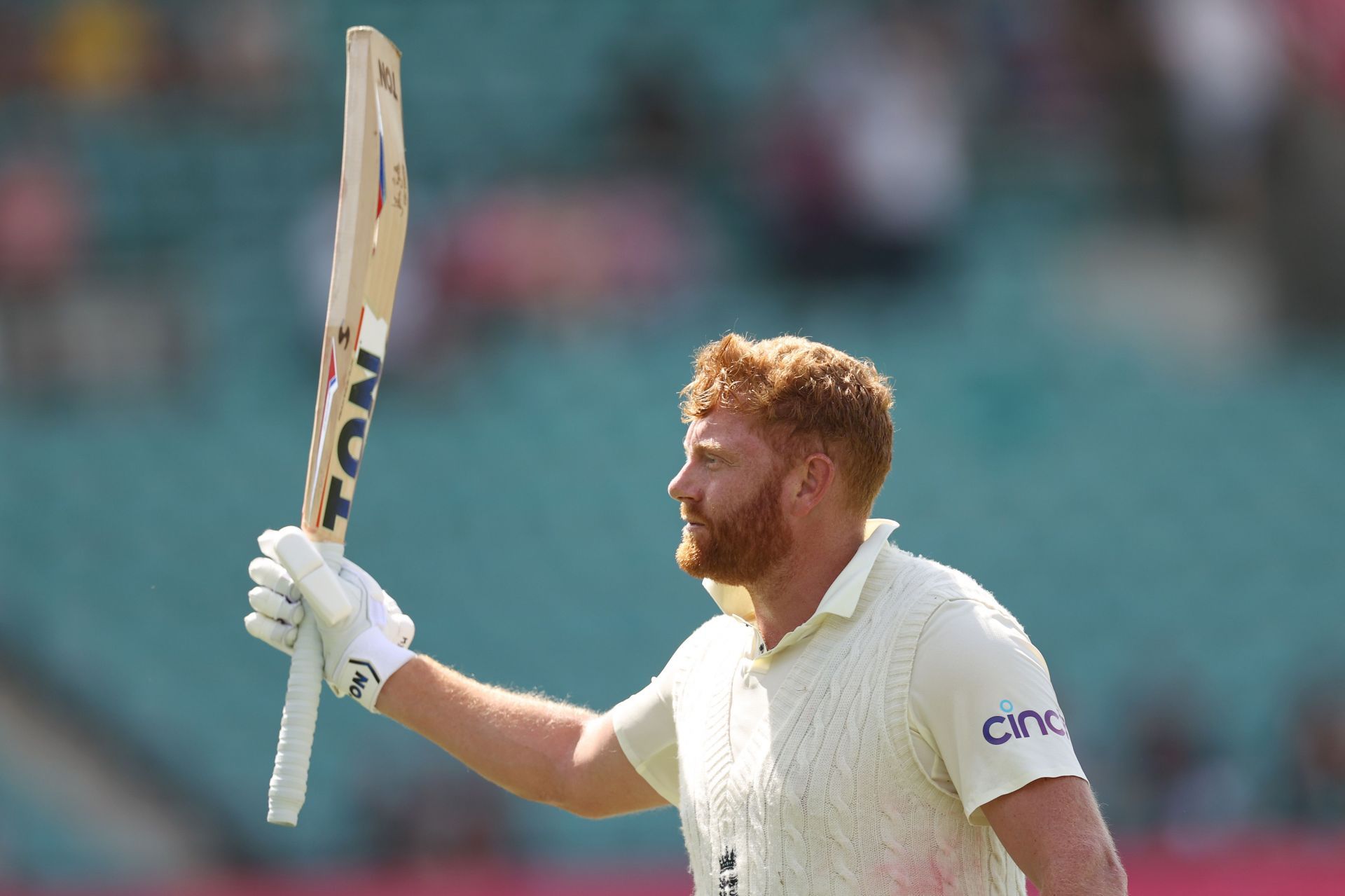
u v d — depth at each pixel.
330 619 9.71
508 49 45.91
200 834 32.50
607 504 36.88
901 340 38.94
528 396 37.69
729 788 8.77
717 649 9.51
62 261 39.72
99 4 44.06
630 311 39.19
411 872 28.41
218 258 41.09
